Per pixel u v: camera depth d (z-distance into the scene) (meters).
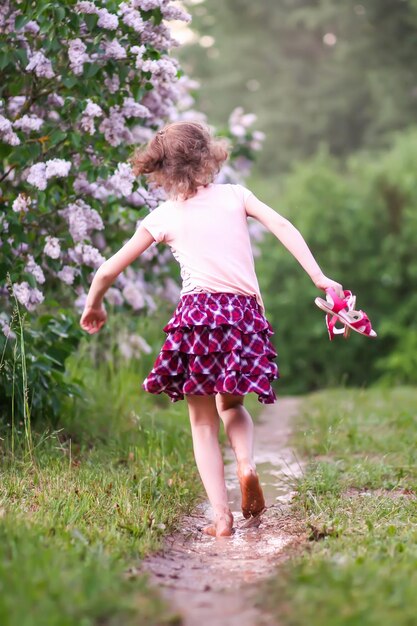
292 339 19.77
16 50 5.24
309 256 4.09
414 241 19.03
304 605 2.66
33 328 6.00
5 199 5.50
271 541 3.97
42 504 4.03
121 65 5.45
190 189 4.20
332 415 8.07
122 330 7.54
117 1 5.34
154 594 2.86
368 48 30.89
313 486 4.92
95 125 5.62
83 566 2.96
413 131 21.69
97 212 5.74
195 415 4.30
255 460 6.30
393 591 2.76
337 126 32.84
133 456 5.37
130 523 3.89
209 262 4.11
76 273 5.73
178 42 5.73
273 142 33.88
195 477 5.29
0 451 5.12
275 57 35.06
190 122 4.35
